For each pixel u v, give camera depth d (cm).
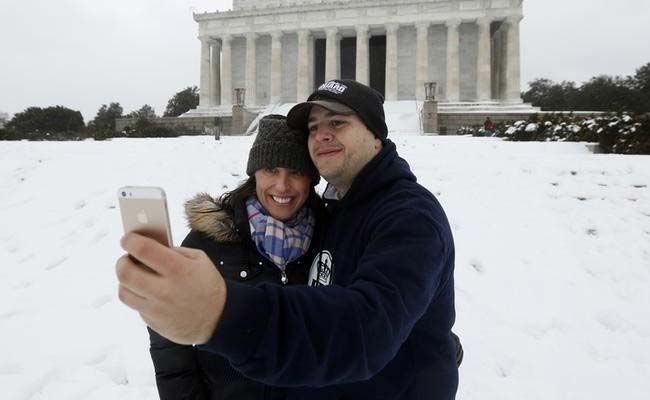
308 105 265
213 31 6512
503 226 1079
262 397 277
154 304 125
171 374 293
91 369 595
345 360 151
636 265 922
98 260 929
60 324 704
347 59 7256
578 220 1108
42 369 592
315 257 284
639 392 583
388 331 162
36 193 1359
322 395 240
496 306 775
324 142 255
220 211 310
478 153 1777
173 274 122
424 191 232
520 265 912
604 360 647
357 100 247
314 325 146
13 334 678
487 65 5622
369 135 257
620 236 1038
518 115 4909
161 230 134
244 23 6328
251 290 145
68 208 1229
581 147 2116
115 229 1070
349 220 248
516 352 653
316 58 7231
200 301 127
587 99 9888
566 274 884
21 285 849
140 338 665
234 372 283
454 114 5044
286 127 301
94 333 678
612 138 2169
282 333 143
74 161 1664
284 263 297
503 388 579
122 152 1825
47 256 965
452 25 5656
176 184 1351
